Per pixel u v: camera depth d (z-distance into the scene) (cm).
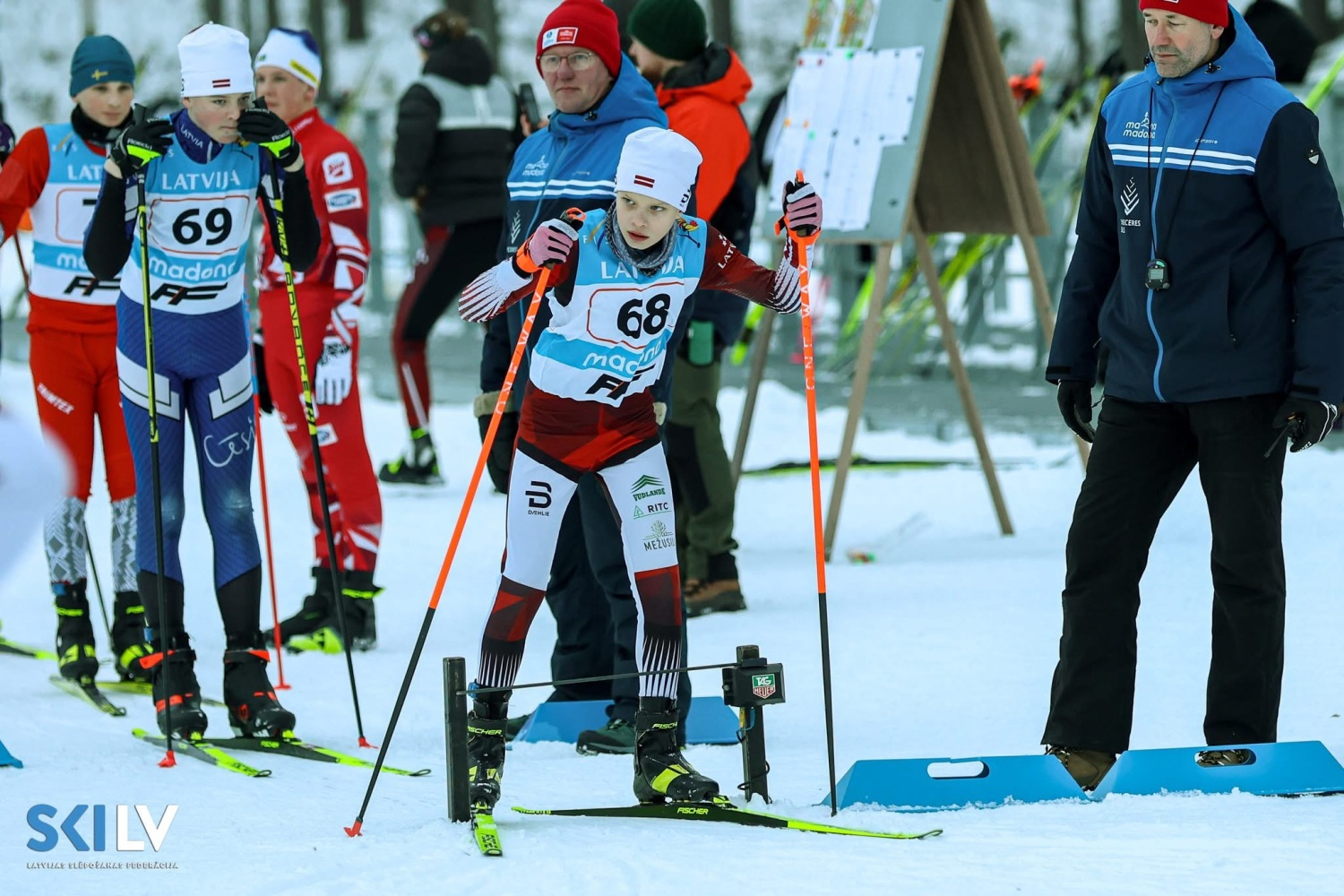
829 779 1110
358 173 1844
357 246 1827
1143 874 886
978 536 2345
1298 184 1092
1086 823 1009
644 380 1091
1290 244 1101
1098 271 1212
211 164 1371
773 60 9131
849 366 3572
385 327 4253
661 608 1097
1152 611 1762
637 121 1322
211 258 1387
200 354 1397
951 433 3141
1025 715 1380
